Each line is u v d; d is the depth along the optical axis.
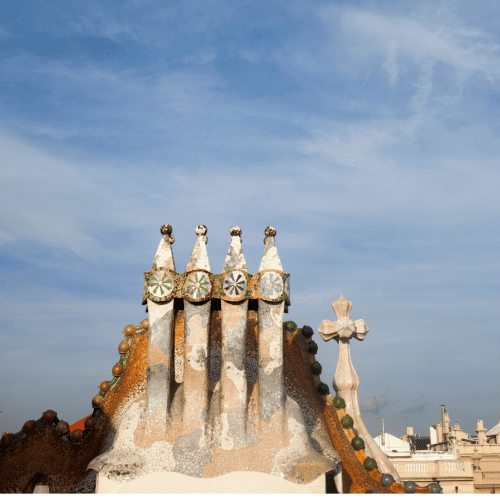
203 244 18.48
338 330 24.38
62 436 19.84
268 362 17.69
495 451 45.81
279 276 18.27
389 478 21.09
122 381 21.02
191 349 17.64
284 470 16.39
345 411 23.22
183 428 16.88
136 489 16.03
